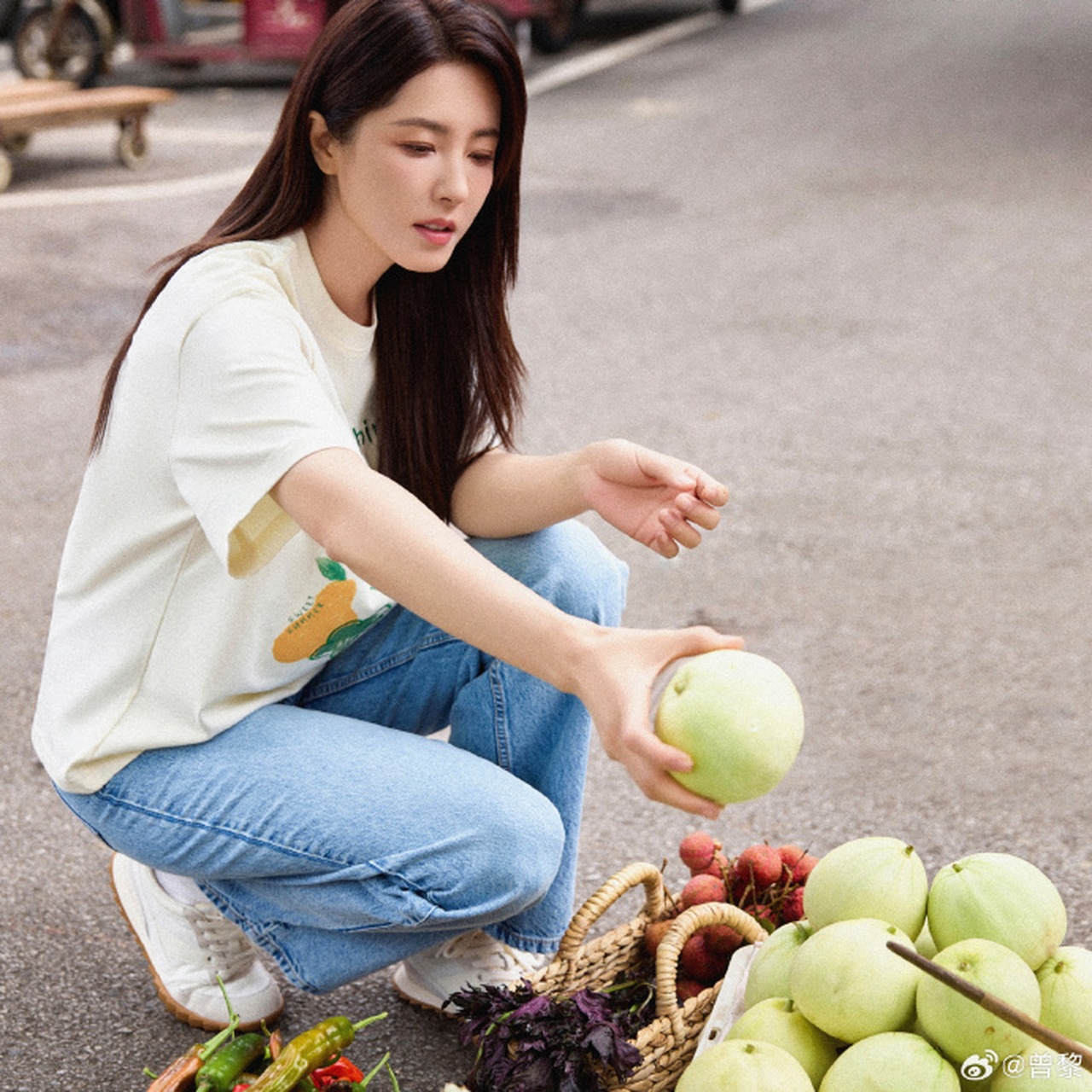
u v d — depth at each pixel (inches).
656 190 342.0
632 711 57.9
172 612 76.2
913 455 189.2
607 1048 73.4
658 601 151.3
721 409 207.0
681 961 85.9
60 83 359.3
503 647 62.0
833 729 125.5
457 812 75.2
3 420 200.5
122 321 241.8
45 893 102.5
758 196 335.3
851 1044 68.7
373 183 71.6
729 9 641.0
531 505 85.7
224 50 448.5
